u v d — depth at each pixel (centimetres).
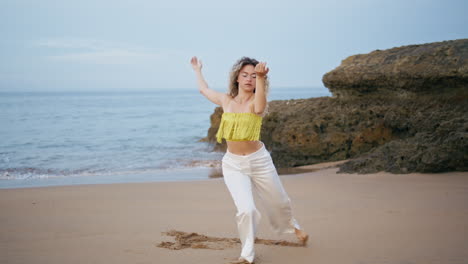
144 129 2700
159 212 604
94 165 1424
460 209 557
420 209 568
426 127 1105
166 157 1595
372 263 358
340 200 665
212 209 624
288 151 1322
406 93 1256
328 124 1325
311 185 831
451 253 377
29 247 422
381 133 1255
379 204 618
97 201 708
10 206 664
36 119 3516
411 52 1280
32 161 1516
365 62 1378
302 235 416
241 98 388
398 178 865
